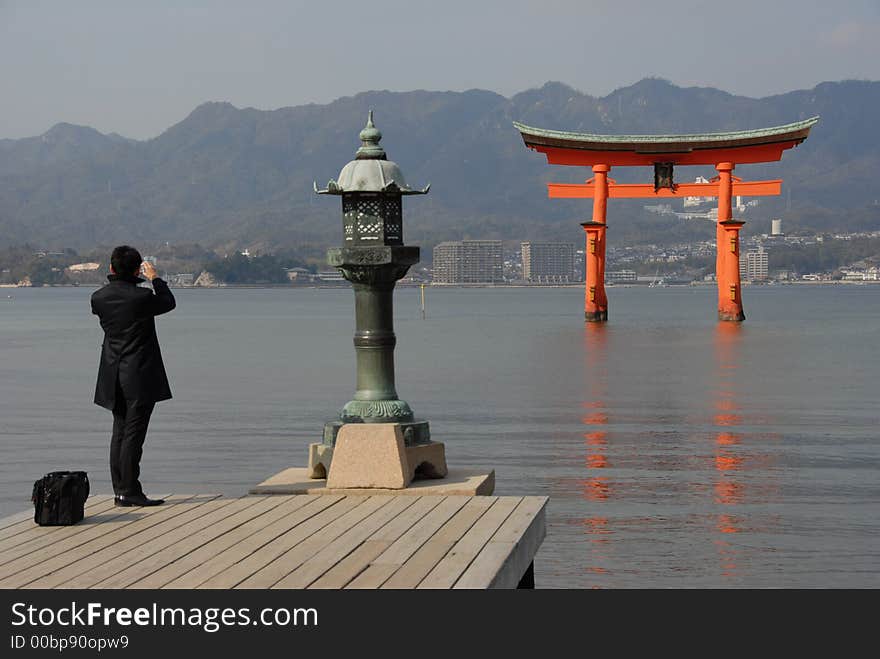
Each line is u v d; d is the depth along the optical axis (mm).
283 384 50500
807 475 23797
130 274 9945
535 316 153750
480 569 7445
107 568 7609
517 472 24375
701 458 26469
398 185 10156
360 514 9227
